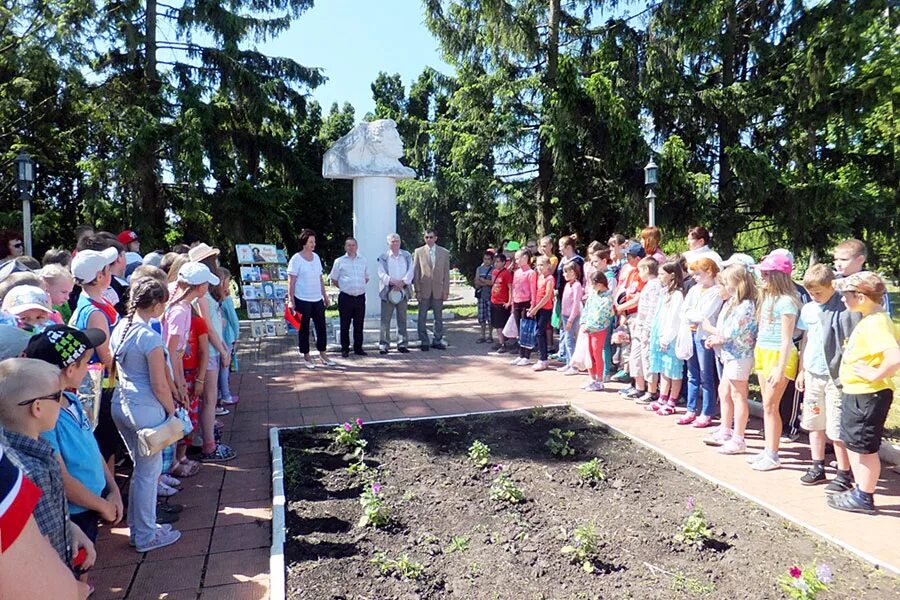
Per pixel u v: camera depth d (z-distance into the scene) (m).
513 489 3.82
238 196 16.27
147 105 14.91
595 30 14.93
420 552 3.17
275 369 8.60
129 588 2.89
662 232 13.93
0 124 14.18
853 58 12.26
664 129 14.39
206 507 3.85
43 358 2.27
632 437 5.07
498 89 14.75
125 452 4.58
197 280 4.08
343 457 4.69
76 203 16.02
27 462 1.73
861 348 3.54
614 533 3.34
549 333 9.72
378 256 10.23
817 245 13.52
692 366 5.61
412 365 8.70
